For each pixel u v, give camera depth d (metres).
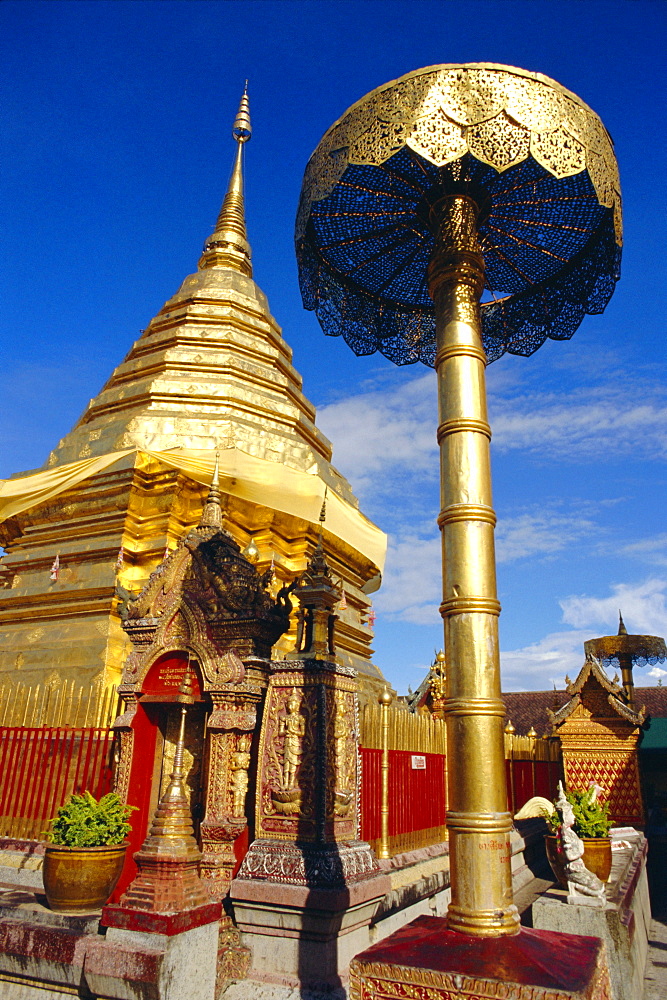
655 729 26.05
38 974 6.23
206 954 6.11
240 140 27.22
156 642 8.60
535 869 15.99
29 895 7.78
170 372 19.06
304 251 7.25
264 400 18.81
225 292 21.70
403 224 7.23
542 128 5.22
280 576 16.00
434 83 5.26
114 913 6.00
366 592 20.33
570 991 3.47
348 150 5.53
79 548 15.41
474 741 4.64
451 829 4.64
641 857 13.63
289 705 7.77
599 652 22.25
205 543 8.80
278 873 7.04
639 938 10.59
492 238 7.53
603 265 7.24
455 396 5.41
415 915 9.49
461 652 4.84
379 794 9.88
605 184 5.71
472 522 5.08
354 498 20.56
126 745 8.42
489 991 3.62
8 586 17.14
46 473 15.45
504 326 8.51
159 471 15.56
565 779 21.03
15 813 9.17
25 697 9.95
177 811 6.42
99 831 7.18
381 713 10.33
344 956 7.14
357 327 8.38
